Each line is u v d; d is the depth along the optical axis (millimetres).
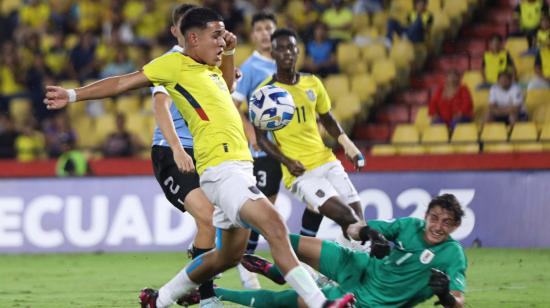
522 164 32250
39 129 44469
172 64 15648
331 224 32219
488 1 45406
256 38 23641
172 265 29328
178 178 18281
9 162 38219
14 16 51125
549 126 35688
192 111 15516
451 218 15398
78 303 20766
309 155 21250
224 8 46156
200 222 17828
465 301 20141
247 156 15484
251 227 14984
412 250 15641
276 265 14867
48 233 34812
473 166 32656
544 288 22188
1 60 48656
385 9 46375
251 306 16625
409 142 34844
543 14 39469
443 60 43562
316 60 42688
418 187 32844
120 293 22500
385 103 42812
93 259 31719
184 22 15883
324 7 45750
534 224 31828
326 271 16297
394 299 15773
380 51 43781
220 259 16031
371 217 33094
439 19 44375
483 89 39000
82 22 50594
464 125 36656
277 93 19906
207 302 16938
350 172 33531
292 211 33188
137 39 48250
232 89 17656
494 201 32281
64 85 46156
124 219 34406
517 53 40750
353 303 14336
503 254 29922
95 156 43875
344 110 41375
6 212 35188
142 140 43469
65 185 35000
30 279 26031
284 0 47500
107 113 45531
